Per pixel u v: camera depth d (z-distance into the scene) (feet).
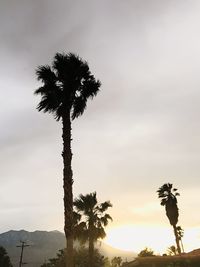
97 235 130.31
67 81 75.51
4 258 230.89
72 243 57.52
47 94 75.77
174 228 167.32
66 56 77.25
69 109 73.26
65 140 67.41
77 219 127.85
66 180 62.08
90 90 77.97
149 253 219.00
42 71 77.20
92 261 123.65
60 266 222.48
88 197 132.98
